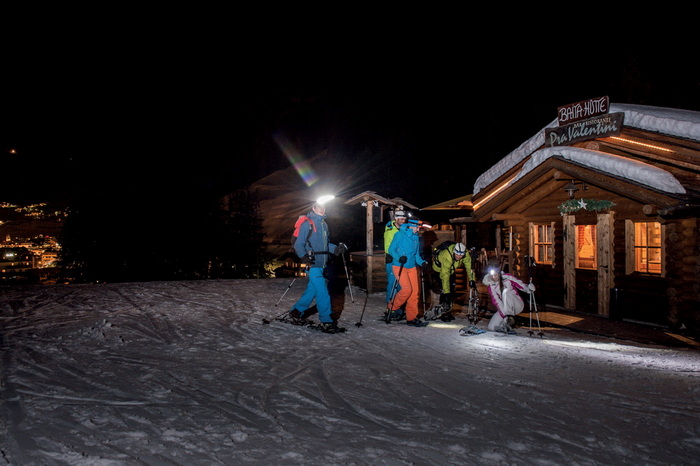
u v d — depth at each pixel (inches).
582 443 155.3
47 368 223.9
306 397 192.7
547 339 350.6
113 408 172.7
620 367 261.9
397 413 178.2
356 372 233.5
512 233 521.3
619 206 423.5
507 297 366.9
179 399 185.6
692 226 365.4
